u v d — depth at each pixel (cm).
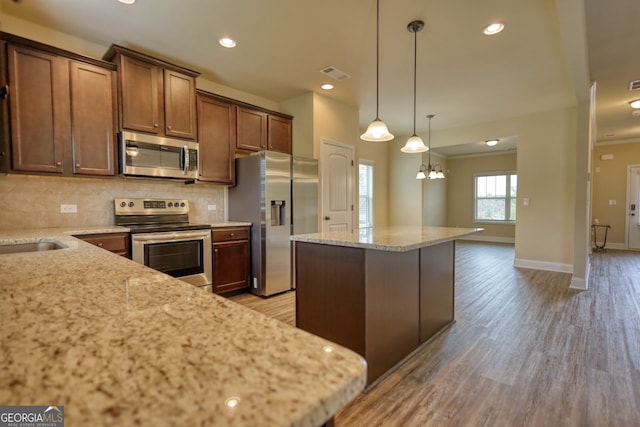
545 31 266
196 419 30
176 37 277
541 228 501
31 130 239
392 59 317
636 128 601
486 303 337
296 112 427
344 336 199
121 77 278
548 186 493
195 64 329
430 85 386
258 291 357
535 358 217
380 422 156
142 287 77
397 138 689
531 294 368
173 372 39
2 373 38
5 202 254
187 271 310
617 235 710
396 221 693
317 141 412
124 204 309
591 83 377
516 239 525
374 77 360
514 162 822
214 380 37
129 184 318
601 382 188
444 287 275
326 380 38
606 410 163
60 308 61
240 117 376
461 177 912
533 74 353
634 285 403
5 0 225
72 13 241
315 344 47
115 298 68
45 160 245
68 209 282
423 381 192
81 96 261
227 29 264
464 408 167
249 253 365
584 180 387
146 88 292
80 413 31
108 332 50
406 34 271
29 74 238
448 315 282
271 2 229
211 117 349
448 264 283
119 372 39
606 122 559
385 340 204
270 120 405
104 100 272
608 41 289
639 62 330
